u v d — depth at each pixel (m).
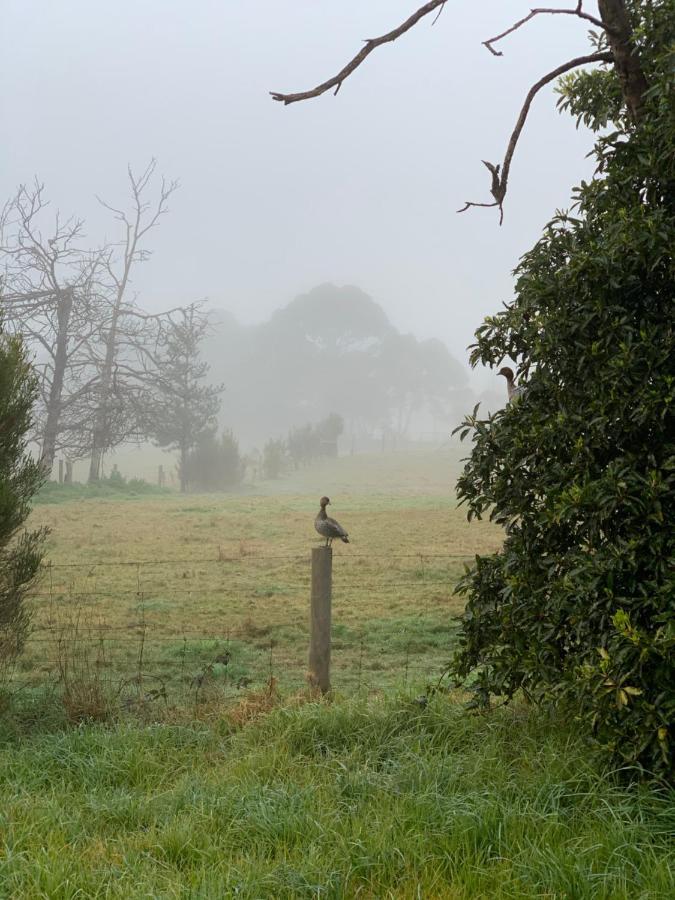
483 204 7.69
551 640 7.02
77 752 7.63
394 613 16.19
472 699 7.79
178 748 7.84
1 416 9.38
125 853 5.61
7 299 49.94
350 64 7.43
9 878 5.12
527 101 7.79
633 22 7.94
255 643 13.96
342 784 6.57
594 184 7.40
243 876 5.14
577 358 7.07
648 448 6.73
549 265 7.56
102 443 52.53
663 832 5.45
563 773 6.37
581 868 5.05
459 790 6.29
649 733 5.96
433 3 7.48
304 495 51.47
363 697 8.73
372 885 5.16
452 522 33.19
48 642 13.23
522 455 7.35
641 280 7.04
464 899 4.98
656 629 6.35
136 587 18.80
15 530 9.59
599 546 6.72
